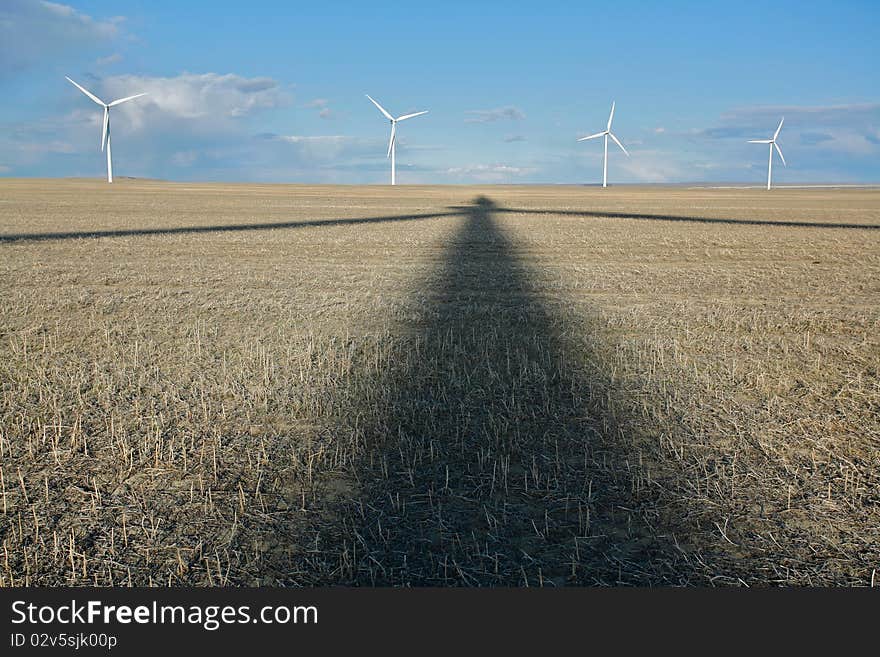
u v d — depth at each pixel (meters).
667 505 4.75
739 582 3.90
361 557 4.15
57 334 9.61
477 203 55.44
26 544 4.25
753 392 7.24
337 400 6.85
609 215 39.59
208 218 33.88
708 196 90.06
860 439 5.89
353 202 55.00
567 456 5.57
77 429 5.96
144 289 13.42
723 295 13.65
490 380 7.56
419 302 12.38
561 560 4.12
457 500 4.85
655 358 8.55
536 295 13.36
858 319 11.12
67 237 23.19
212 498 4.85
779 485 5.03
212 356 8.53
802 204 60.81
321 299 12.62
